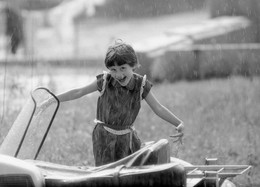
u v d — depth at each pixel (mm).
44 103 9438
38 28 48125
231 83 26422
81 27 49688
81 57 36844
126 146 10117
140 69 28672
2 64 29672
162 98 22609
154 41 30531
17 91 19547
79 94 10117
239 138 16438
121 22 51594
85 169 9039
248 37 34625
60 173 8703
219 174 8906
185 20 49969
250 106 20938
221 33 33188
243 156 14695
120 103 10055
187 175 8758
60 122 17594
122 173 7910
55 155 13977
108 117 10109
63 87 24141
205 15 50969
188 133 16656
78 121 17984
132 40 42594
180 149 14852
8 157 8211
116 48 9680
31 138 9258
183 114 19406
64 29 47469
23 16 40656
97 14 53188
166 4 54094
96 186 7938
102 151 10156
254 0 35562
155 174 7777
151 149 8391
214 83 27406
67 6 52469
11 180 8023
